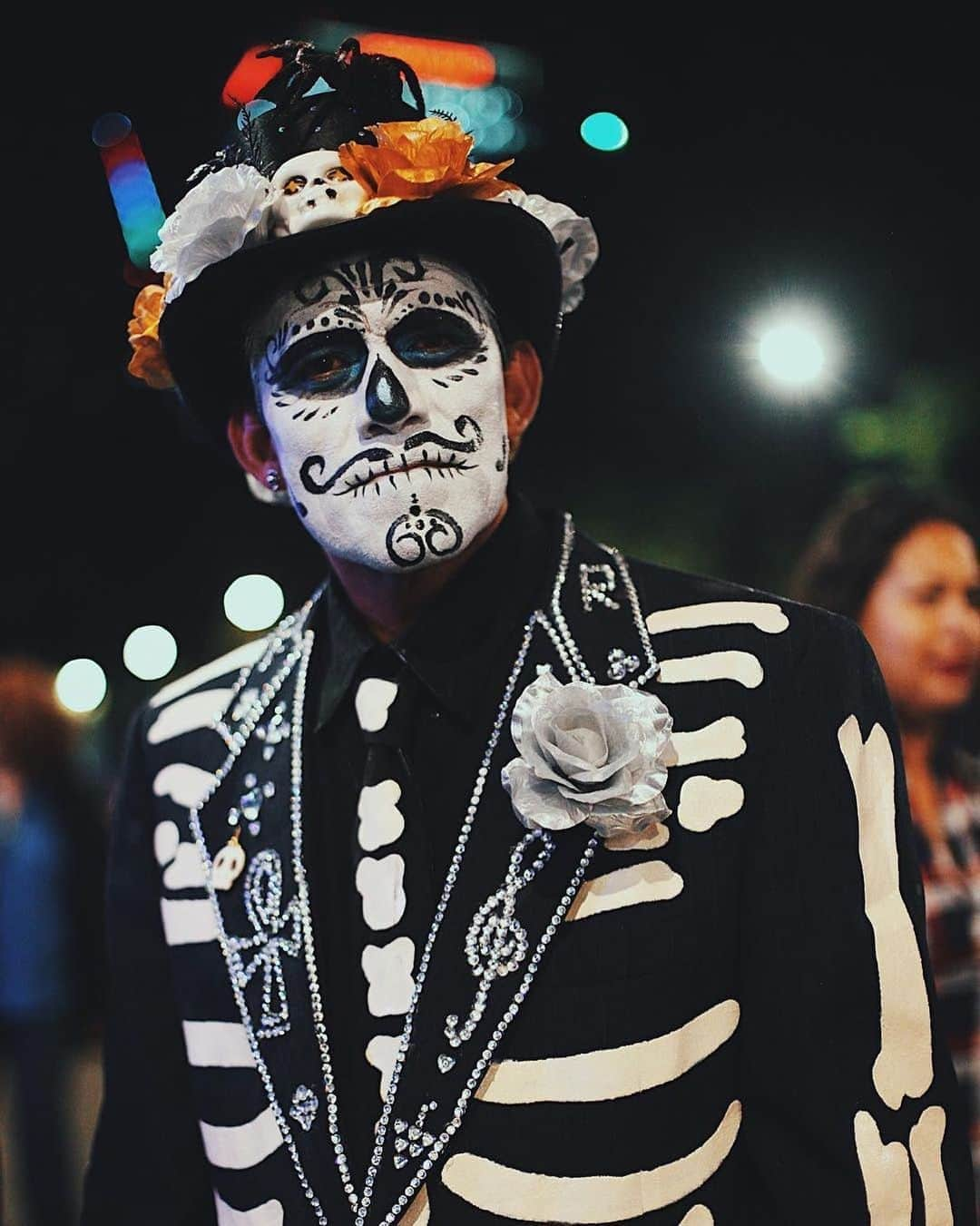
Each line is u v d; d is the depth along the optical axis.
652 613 1.44
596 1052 1.28
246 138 1.47
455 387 1.38
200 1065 1.46
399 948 1.36
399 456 1.36
